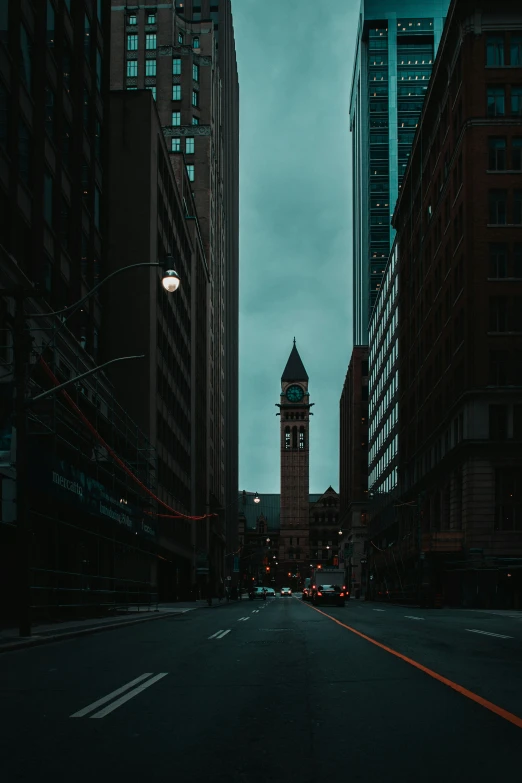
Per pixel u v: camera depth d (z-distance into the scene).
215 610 46.53
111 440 40.47
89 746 7.32
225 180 133.12
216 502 105.44
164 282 21.33
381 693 10.16
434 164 72.06
